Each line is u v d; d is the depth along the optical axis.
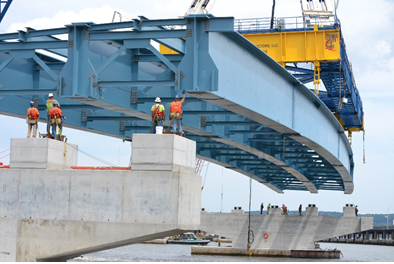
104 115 66.06
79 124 65.25
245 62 52.88
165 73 51.47
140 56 54.38
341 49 90.25
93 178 39.53
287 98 63.94
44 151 40.78
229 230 122.81
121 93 53.16
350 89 100.31
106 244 38.88
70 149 43.25
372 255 166.00
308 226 118.88
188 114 59.81
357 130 123.62
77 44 49.09
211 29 45.94
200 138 79.25
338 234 117.00
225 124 65.69
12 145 41.12
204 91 45.47
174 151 38.50
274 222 120.62
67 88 48.91
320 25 87.50
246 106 52.50
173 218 37.84
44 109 60.28
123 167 41.12
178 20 46.66
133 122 72.94
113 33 48.34
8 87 56.25
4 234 40.56
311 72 93.81
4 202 40.78
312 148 80.06
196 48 46.03
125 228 38.59
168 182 38.12
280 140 76.94
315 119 75.06
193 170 41.12
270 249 120.00
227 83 49.09
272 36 88.94
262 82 56.72
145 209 38.34
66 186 40.03
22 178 40.75
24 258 40.16
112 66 52.12
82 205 39.59
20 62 57.47
